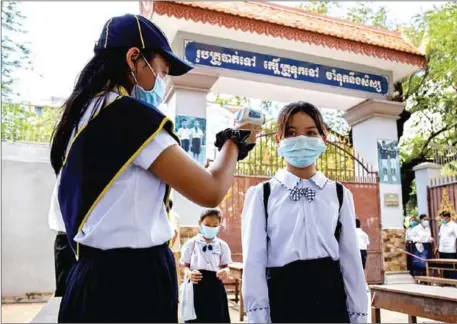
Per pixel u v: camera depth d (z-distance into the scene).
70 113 1.33
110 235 1.17
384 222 8.62
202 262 4.18
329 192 2.04
